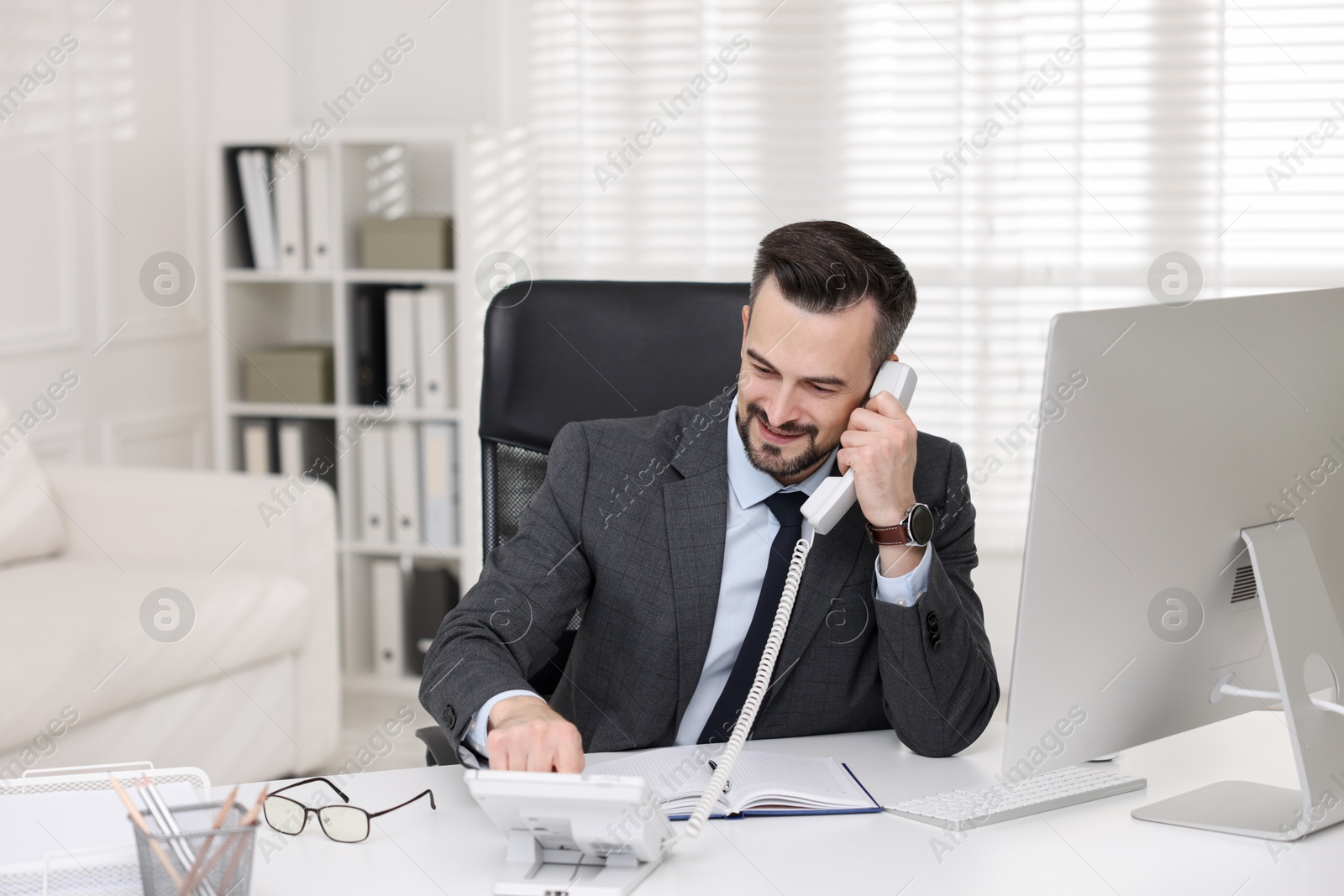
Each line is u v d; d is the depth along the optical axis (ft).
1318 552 3.32
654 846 2.81
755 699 3.48
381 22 11.09
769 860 2.92
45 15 9.70
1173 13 9.57
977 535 10.20
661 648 4.09
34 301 9.73
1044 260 9.99
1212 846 3.03
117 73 10.41
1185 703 3.27
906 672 3.69
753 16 10.30
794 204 10.41
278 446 10.97
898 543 3.72
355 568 10.71
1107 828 3.15
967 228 10.11
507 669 3.63
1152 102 9.69
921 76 10.05
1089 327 2.87
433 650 3.84
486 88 10.92
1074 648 3.02
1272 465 3.20
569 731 3.14
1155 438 2.99
